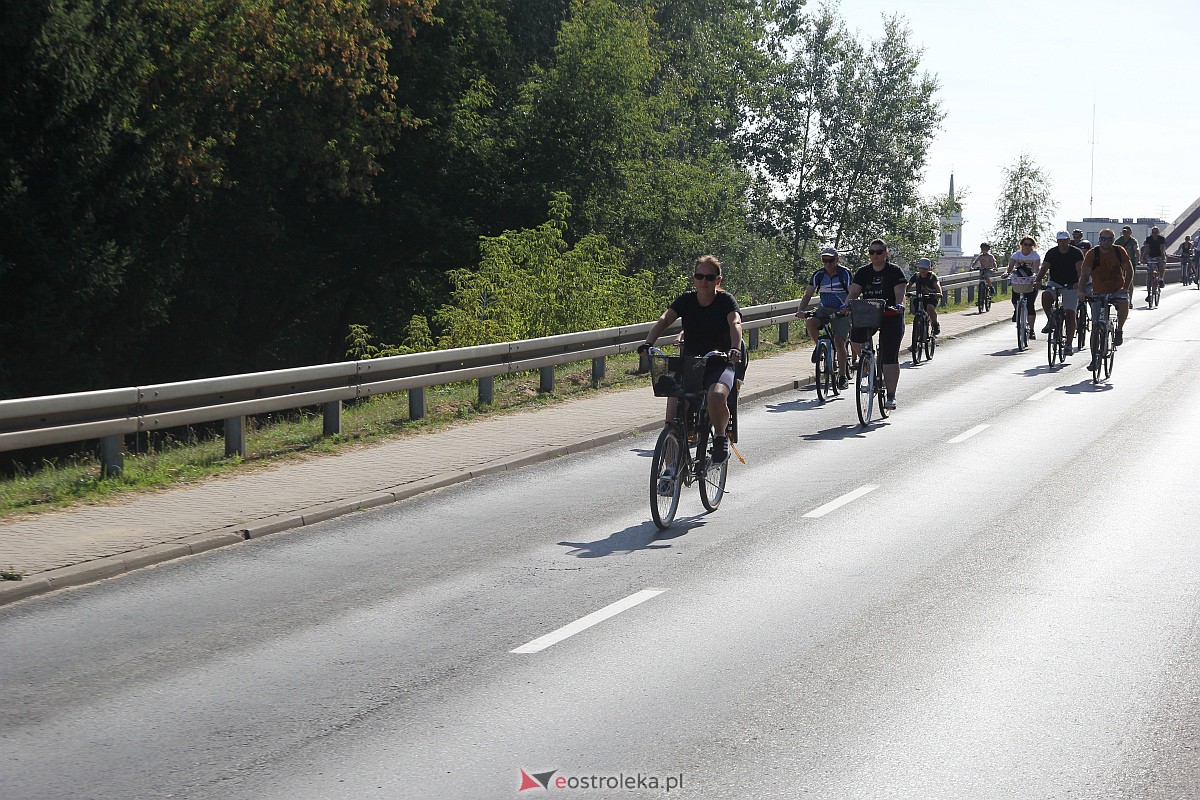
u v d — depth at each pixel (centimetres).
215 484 1160
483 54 3666
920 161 6197
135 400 1169
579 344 1898
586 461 1338
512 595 784
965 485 1164
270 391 1349
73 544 903
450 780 493
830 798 472
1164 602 758
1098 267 1972
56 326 2167
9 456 2156
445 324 2700
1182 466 1253
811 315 1855
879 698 586
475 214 3575
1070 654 653
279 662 649
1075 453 1339
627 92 3691
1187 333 2862
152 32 2506
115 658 659
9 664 650
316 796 478
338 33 2747
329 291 3728
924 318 2350
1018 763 506
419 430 1509
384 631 705
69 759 518
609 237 3938
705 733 542
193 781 493
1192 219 8569
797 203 6141
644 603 761
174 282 2627
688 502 1104
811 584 807
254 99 2816
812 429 1548
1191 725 548
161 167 2448
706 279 1020
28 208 2066
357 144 3062
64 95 2125
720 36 4884
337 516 1048
